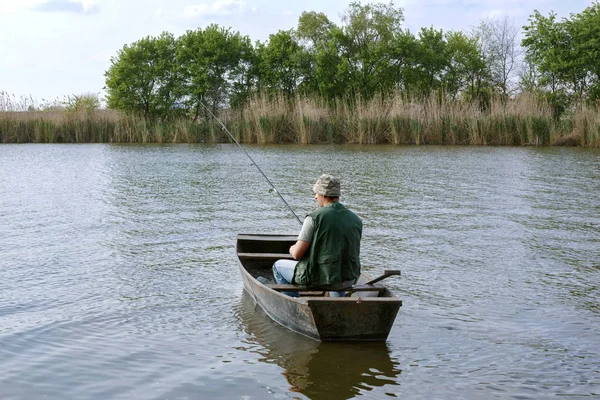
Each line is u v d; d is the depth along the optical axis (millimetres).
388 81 52438
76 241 10047
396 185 17031
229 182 17719
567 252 9484
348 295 6359
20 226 11219
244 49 48969
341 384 5066
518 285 7805
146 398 4805
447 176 19234
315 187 6527
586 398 4867
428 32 53562
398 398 4832
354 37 53844
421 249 9641
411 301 7199
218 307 6953
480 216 12367
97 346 5809
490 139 35750
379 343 5941
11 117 40344
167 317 6609
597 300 7250
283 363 5457
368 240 10219
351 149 31547
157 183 17484
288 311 6156
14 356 5555
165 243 9953
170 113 46562
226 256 9180
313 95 48938
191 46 47281
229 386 5012
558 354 5711
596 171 20703
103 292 7410
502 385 5078
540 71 46031
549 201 14258
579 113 34750
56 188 16344
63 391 4910
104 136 40688
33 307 6855
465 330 6301
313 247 6309
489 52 54469
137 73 45688
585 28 43750
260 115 37531
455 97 52969
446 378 5203
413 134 35812
